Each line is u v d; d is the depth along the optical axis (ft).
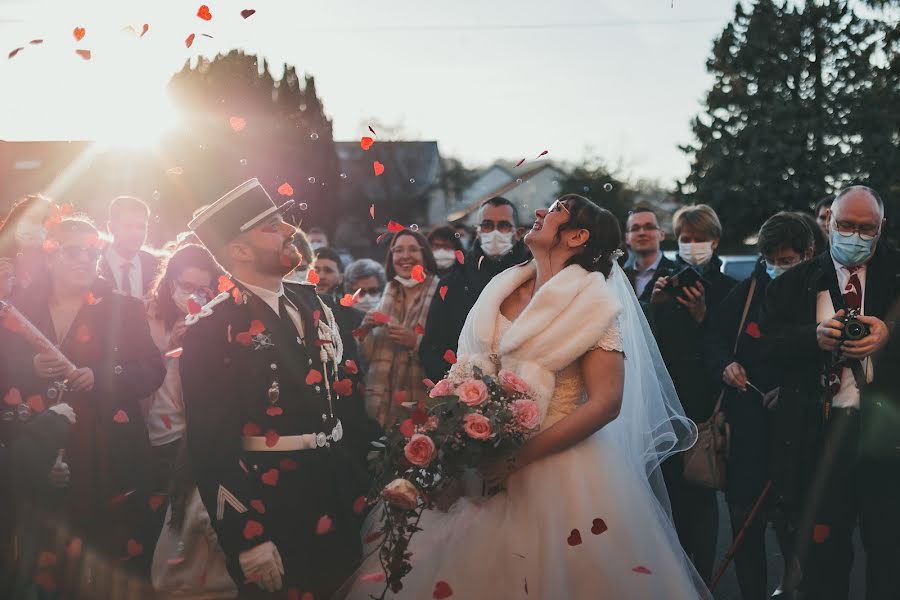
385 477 11.39
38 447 12.88
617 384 11.35
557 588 10.78
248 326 11.41
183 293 16.49
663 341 16.72
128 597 14.15
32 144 41.24
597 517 11.09
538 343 11.32
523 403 10.98
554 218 11.89
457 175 179.01
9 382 13.66
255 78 61.98
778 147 93.81
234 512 10.94
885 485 13.44
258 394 11.30
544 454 11.25
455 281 18.06
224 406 11.19
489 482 11.44
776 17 97.60
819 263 14.34
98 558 14.06
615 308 11.34
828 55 97.30
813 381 13.98
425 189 157.17
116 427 14.29
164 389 16.14
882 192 90.07
